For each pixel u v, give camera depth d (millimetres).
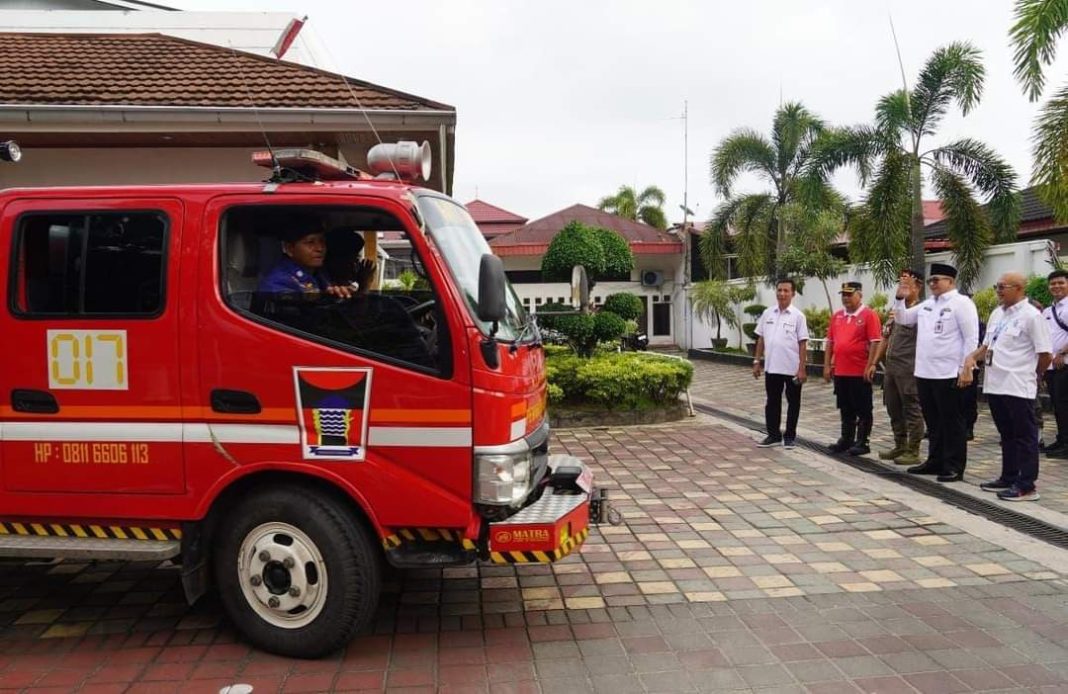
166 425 3541
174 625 4016
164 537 3631
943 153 15500
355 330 3484
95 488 3604
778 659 3570
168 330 3518
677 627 3922
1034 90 9922
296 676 3447
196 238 3523
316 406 3457
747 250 21438
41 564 4914
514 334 3877
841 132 16594
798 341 8258
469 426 3420
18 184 8891
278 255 3711
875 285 16406
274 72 9414
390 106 8500
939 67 15125
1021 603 4172
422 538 3549
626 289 27812
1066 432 7785
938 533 5363
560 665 3527
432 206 3805
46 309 3613
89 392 3580
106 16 11492
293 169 3863
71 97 8203
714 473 7211
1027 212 17609
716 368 20141
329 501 3502
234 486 3635
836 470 7297
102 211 3584
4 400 3633
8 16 11383
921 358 6762
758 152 21203
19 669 3539
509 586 4492
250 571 3580
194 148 9008
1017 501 6043
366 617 3545
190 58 9883
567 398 10141
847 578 4559
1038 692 3254
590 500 4168
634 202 35938
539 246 25219
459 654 3646
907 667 3479
